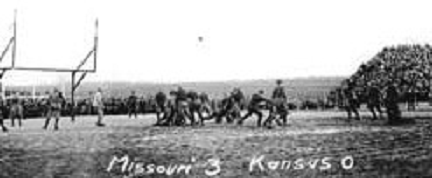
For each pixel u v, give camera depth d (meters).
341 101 27.02
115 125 25.42
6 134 20.12
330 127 21.59
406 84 22.61
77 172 11.94
